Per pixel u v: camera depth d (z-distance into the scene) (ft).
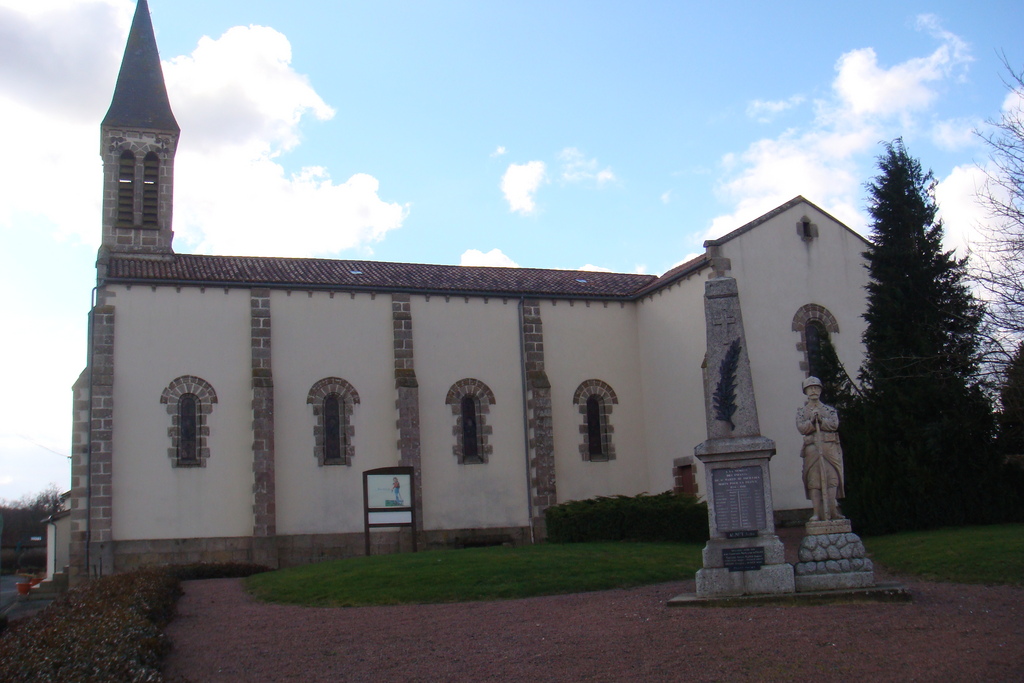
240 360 104.78
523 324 117.19
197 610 63.67
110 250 113.50
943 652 38.11
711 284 57.00
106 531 96.07
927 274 89.66
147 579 66.59
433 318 114.01
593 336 120.78
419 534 107.34
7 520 311.27
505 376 115.85
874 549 74.43
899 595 48.91
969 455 82.79
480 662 41.06
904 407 85.66
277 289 107.65
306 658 44.24
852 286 110.83
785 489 103.24
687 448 111.34
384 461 108.17
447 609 56.18
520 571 65.72
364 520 95.71
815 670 36.63
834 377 93.81
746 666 37.73
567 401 117.60
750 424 53.98
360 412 108.37
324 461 106.01
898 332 88.94
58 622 43.45
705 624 45.73
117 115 116.37
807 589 50.78
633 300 123.85
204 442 101.76
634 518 91.81
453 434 111.96
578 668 38.93
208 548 99.50
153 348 101.86
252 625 55.26
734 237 106.93
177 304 103.81
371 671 40.73
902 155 94.07
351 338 109.70
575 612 51.85
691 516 90.84
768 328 105.81
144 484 98.89
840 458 53.16
